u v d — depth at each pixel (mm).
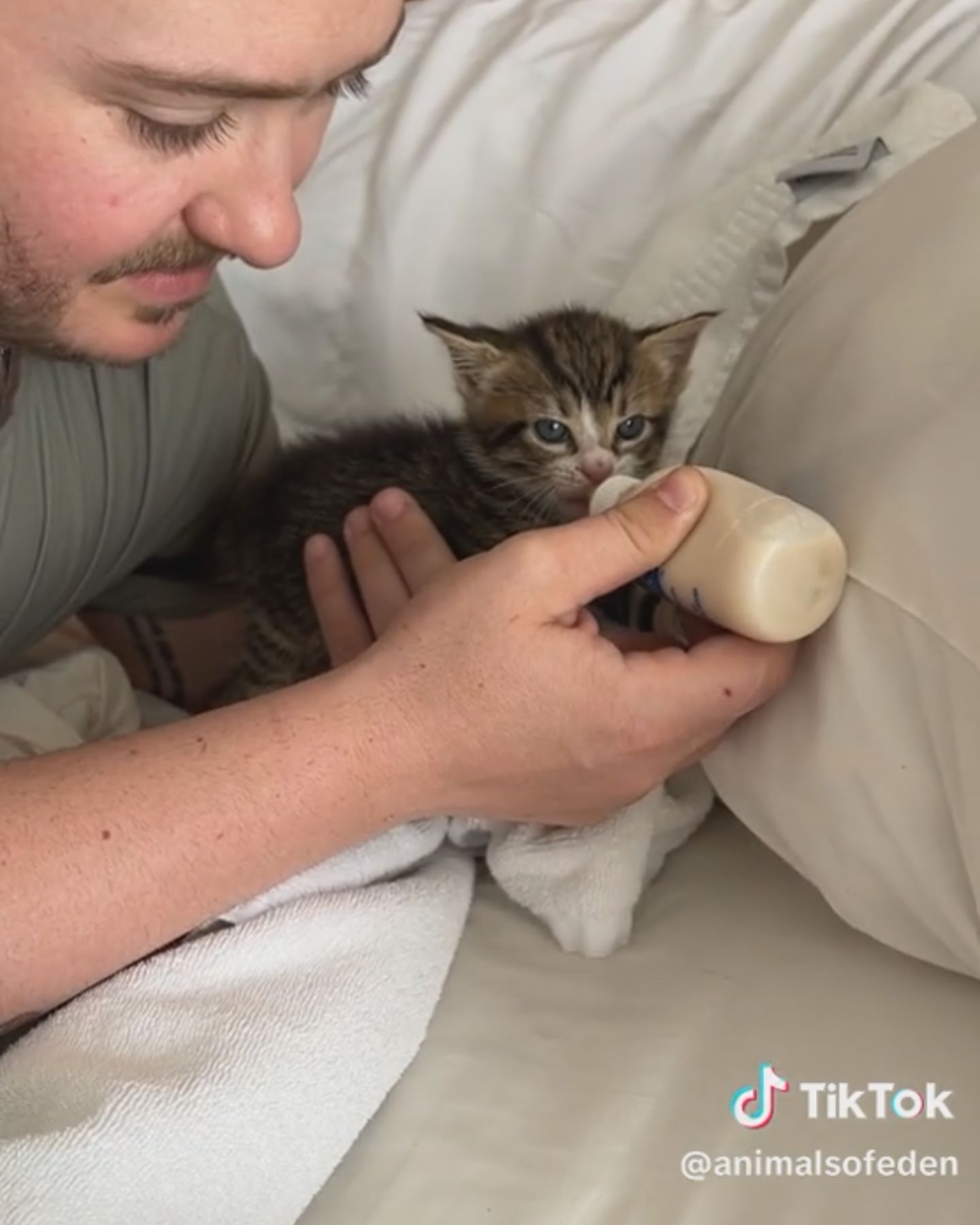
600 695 854
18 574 1130
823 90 1286
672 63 1368
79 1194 735
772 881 995
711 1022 885
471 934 992
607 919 946
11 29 729
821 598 805
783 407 892
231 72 736
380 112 1464
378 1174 824
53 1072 814
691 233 1291
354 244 1438
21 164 780
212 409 1302
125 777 835
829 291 904
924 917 844
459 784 888
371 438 1422
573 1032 895
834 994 890
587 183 1372
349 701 860
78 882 804
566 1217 781
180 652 1424
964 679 738
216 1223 765
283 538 1365
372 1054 853
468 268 1426
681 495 840
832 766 834
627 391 1391
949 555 745
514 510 1403
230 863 834
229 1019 842
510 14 1471
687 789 1038
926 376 796
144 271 864
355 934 914
